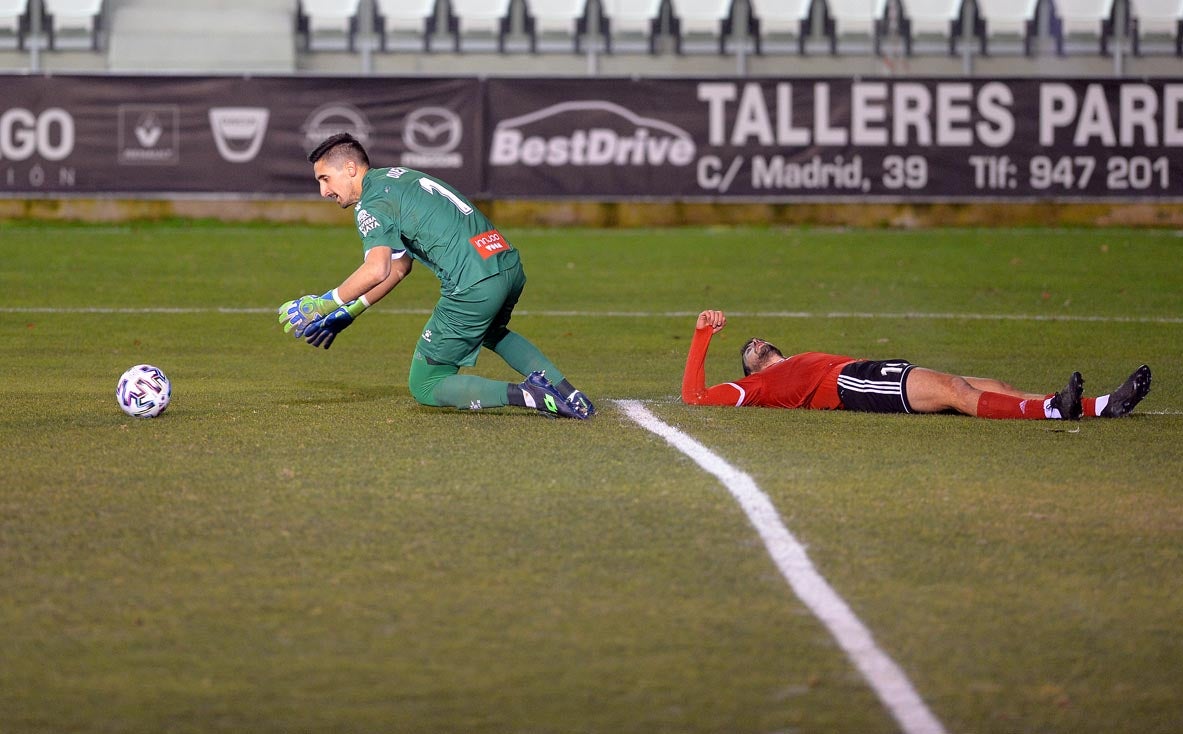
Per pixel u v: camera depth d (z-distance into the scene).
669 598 13.80
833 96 68.12
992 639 12.83
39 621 13.04
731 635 12.86
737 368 32.09
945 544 15.65
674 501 17.31
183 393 26.55
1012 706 11.41
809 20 78.25
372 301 22.98
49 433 21.44
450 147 68.06
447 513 16.67
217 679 11.80
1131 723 11.10
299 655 12.31
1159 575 14.64
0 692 11.51
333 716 11.12
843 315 42.12
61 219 68.88
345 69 77.62
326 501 17.16
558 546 15.41
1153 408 25.42
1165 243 63.09
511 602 13.65
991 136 68.25
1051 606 13.70
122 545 15.31
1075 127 68.06
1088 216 69.94
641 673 11.99
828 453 20.33
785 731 10.92
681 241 64.25
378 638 12.71
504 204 69.94
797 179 68.69
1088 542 15.78
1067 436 21.91
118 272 51.28
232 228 68.31
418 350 23.30
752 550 15.34
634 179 68.56
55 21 76.12
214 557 14.93
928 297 46.50
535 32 78.19
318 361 32.28
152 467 18.94
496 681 11.80
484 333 22.97
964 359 33.69
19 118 66.50
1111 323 40.28
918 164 68.44
